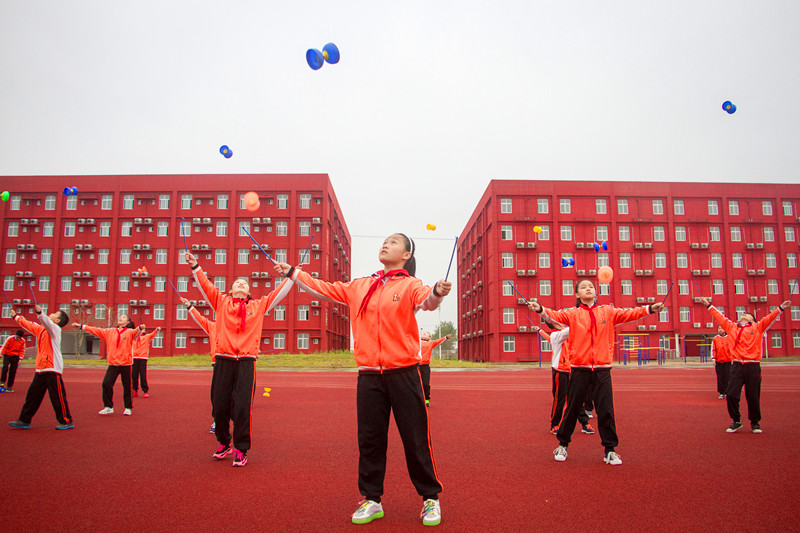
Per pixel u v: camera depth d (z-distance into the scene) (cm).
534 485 518
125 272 4809
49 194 4959
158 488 502
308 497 475
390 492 504
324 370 3089
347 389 1720
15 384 1756
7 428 847
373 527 400
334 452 674
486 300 4941
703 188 4819
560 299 4569
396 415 424
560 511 437
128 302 4778
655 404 1273
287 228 4822
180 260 4803
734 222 4816
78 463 604
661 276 4684
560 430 635
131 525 401
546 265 4631
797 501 464
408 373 425
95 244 4869
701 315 4669
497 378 2488
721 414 1078
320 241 4794
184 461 618
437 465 606
